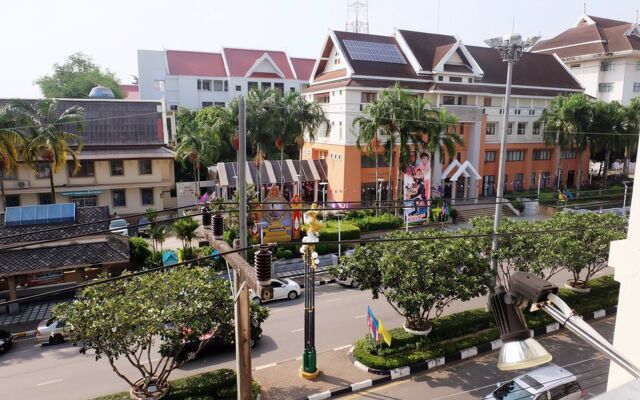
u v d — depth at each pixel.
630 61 63.56
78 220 29.77
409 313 19.12
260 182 42.28
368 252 20.03
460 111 47.19
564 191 51.38
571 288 25.59
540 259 21.33
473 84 49.31
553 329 22.05
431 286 18.77
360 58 45.75
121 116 43.34
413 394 17.27
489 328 21.73
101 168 39.75
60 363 20.34
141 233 38.28
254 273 10.02
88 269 29.20
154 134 43.66
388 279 18.64
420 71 46.22
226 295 16.06
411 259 19.31
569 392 15.27
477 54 53.50
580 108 48.53
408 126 37.41
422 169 39.28
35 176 38.06
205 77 68.06
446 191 49.28
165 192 43.06
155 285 16.20
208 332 16.83
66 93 68.56
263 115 42.00
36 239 27.64
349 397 17.14
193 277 16.75
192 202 44.25
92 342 14.55
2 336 21.72
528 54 56.94
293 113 41.91
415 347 19.56
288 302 26.62
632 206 4.49
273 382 18.00
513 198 49.44
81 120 35.31
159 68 68.25
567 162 57.38
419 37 49.69
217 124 47.12
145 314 14.74
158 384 16.03
